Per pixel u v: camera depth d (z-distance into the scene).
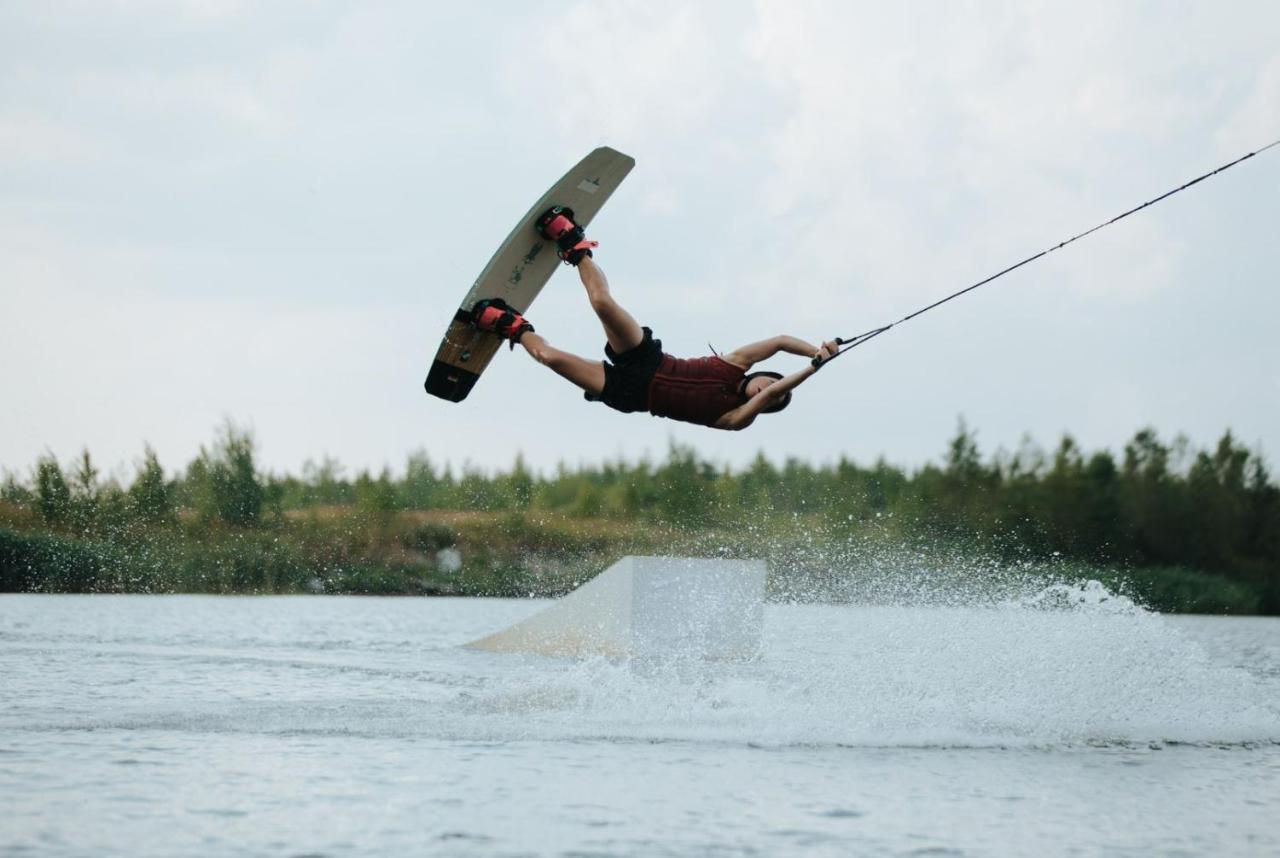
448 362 19.20
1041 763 17.53
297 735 18.25
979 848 12.62
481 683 25.19
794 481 100.81
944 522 96.44
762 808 14.09
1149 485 95.19
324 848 12.02
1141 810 14.61
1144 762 17.89
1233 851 12.79
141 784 14.57
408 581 83.25
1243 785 16.30
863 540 96.31
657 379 17.33
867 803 14.51
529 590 85.50
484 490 90.81
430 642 36.88
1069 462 95.62
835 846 12.52
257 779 14.98
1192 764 17.81
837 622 47.53
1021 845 12.80
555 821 13.23
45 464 77.56
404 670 27.84
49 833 12.34
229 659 29.97
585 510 95.56
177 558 78.25
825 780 15.79
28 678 24.89
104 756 16.23
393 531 86.19
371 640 37.38
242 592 79.44
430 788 14.67
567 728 19.30
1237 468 94.19
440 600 72.38
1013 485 96.88
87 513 78.56
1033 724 20.73
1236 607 91.94
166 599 63.25
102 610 50.59
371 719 19.86
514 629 33.72
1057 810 14.47
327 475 88.19
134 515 80.31
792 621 48.84
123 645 33.22
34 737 17.61
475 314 18.48
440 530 88.94
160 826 12.70
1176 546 94.75
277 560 80.75
